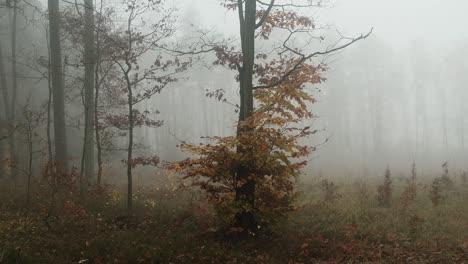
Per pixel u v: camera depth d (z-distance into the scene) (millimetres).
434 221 10000
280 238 8398
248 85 9062
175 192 13727
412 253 7707
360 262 7285
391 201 12266
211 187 8734
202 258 7035
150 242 7996
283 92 9008
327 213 10938
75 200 11422
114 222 9773
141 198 12773
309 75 9375
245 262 7078
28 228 8648
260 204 8664
